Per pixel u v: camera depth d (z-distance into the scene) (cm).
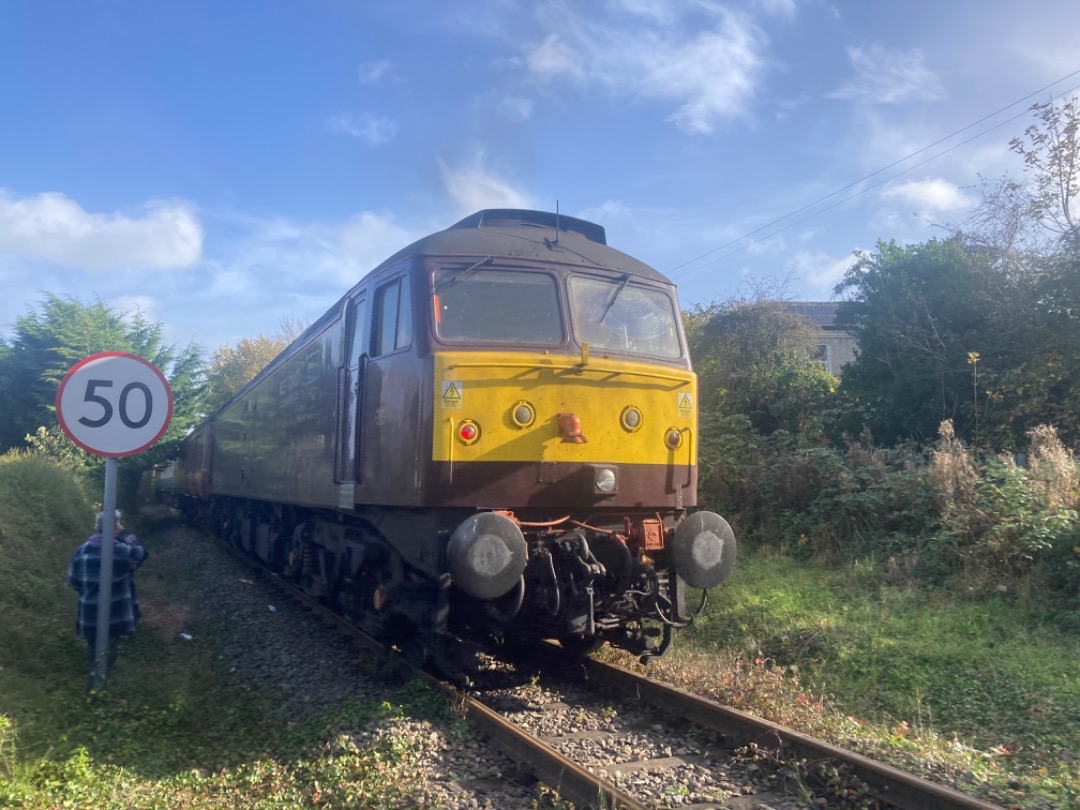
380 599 782
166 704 693
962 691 693
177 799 516
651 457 724
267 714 688
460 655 753
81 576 725
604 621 716
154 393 686
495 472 662
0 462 1302
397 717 629
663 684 687
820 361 2062
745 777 534
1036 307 1467
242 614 1098
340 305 935
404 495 681
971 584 932
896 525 1130
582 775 484
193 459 2559
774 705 648
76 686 707
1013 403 1468
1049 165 1453
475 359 666
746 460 1405
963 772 515
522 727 628
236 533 1847
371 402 768
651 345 778
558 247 771
